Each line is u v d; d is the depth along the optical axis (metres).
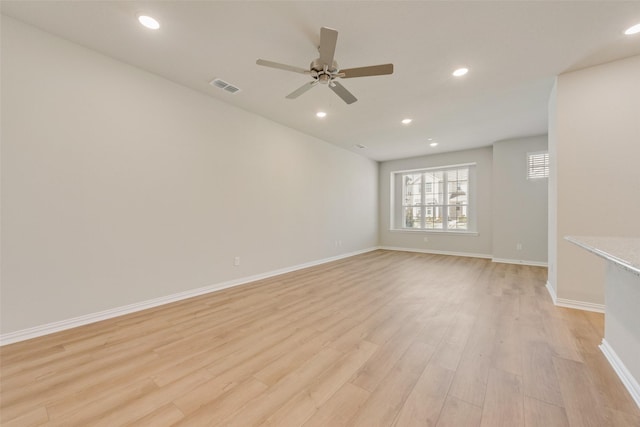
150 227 2.96
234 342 2.16
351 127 4.75
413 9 1.98
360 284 3.91
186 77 3.06
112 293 2.67
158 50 2.56
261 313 2.79
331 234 5.87
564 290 2.94
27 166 2.21
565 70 2.83
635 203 2.60
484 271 4.75
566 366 1.81
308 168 5.20
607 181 2.70
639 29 2.18
